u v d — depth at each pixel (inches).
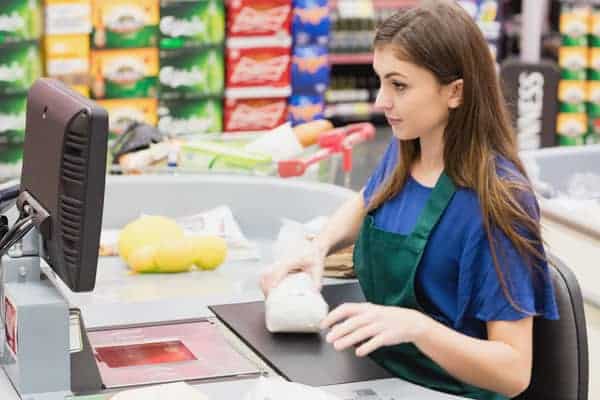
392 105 99.6
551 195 172.2
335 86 387.9
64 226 89.6
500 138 100.7
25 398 92.0
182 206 153.5
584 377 110.3
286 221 145.4
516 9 384.2
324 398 88.6
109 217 150.9
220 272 134.0
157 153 163.3
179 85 279.0
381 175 115.6
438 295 103.0
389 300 106.7
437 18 97.3
